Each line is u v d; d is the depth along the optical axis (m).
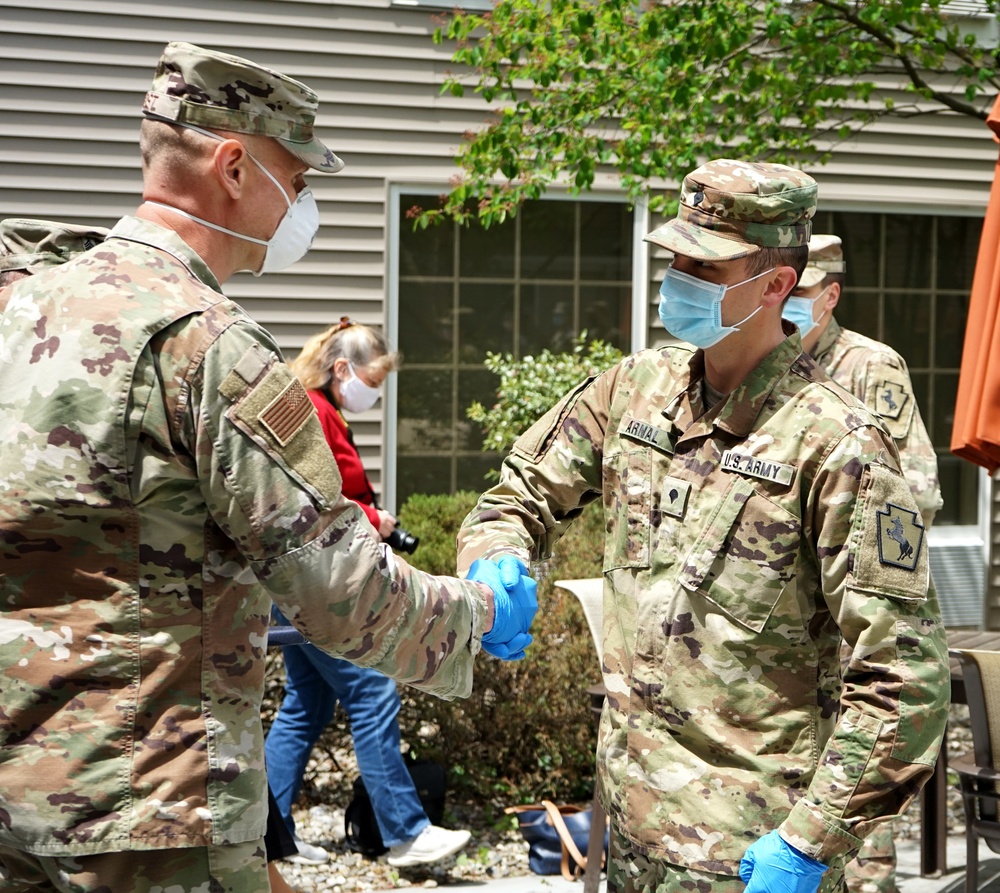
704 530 2.00
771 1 4.78
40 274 1.67
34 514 1.53
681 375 2.16
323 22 6.19
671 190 6.71
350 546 1.65
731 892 1.93
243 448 1.57
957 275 7.29
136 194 6.03
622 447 2.15
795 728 1.96
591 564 4.68
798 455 1.95
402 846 3.73
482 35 6.32
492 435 6.39
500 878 3.83
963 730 5.62
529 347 6.72
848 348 3.82
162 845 1.55
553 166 5.27
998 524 7.30
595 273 6.77
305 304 6.31
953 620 7.24
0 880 1.66
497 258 6.65
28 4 5.83
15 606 1.55
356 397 4.09
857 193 7.00
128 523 1.56
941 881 3.87
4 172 5.87
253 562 1.61
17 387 1.57
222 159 1.71
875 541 1.88
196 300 1.61
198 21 6.03
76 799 1.53
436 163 6.40
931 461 3.67
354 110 6.28
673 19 4.68
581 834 3.86
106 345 1.55
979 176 7.15
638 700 2.05
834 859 1.86
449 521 6.03
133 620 1.57
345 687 3.73
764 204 2.00
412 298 6.55
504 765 4.43
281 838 2.70
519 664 4.35
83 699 1.55
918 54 5.40
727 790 1.94
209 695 1.61
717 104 5.84
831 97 5.38
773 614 1.95
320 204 6.28
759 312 2.03
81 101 5.93
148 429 1.55
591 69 5.04
